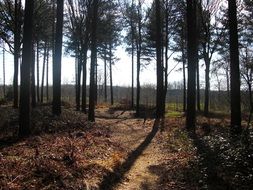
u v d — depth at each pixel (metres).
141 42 38.75
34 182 8.09
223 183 9.11
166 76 36.22
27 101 15.41
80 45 33.75
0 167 8.93
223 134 15.50
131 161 12.94
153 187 9.80
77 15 30.75
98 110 41.91
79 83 34.59
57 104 20.52
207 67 31.73
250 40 31.45
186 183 9.82
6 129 16.23
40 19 27.89
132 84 45.97
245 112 36.03
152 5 35.69
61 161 10.02
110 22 30.89
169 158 13.30
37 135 15.07
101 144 14.47
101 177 9.66
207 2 30.56
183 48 37.62
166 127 22.89
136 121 29.11
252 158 9.88
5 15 26.70
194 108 19.70
